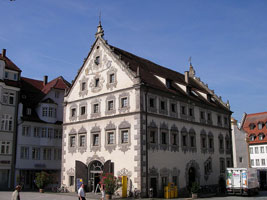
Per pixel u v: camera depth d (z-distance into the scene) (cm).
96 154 3978
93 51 4369
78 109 4394
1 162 4706
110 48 4131
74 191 4112
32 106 5403
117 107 3862
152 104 3841
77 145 4262
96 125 4069
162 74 4806
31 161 5044
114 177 3494
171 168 3928
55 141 5366
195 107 4647
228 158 5269
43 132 5262
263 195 4106
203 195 4028
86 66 4431
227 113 5500
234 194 4097
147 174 3522
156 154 3719
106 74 4106
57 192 4181
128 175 3559
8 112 4916
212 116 5056
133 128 3625
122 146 3694
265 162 7381
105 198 3312
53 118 5412
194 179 4378
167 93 4069
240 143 6600
